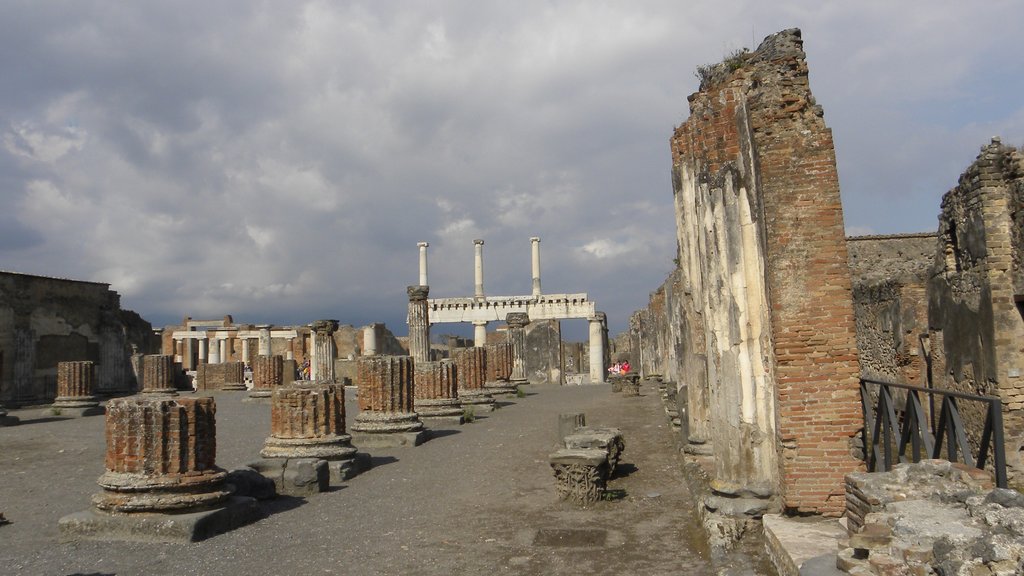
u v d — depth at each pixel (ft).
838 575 18.44
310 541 31.04
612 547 29.07
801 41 29.35
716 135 31.22
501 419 75.20
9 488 43.78
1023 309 41.57
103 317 134.31
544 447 54.39
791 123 28.30
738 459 29.55
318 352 102.27
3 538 31.68
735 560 25.35
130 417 32.58
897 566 17.24
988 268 42.24
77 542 30.81
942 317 49.11
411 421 59.57
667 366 83.15
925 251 89.04
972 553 16.53
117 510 31.71
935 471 22.24
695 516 32.09
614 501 36.65
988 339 42.47
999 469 21.30
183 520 31.09
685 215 36.81
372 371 60.08
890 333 62.85
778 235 27.91
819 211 27.84
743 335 29.76
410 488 42.27
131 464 32.40
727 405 30.07
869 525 19.13
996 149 42.80
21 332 118.42
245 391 134.31
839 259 27.58
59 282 128.06
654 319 123.54
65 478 47.03
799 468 27.09
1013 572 15.58
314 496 40.52
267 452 45.93
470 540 30.81
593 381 173.99
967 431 45.11
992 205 42.22
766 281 28.37
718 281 30.73
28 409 108.37
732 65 31.37
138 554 29.04
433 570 26.91
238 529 33.09
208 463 33.99
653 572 25.90
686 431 42.27
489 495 39.45
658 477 41.91
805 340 27.43
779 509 28.02
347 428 68.64
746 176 29.91
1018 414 40.83
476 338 184.24
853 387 27.12
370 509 37.14
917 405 26.55
